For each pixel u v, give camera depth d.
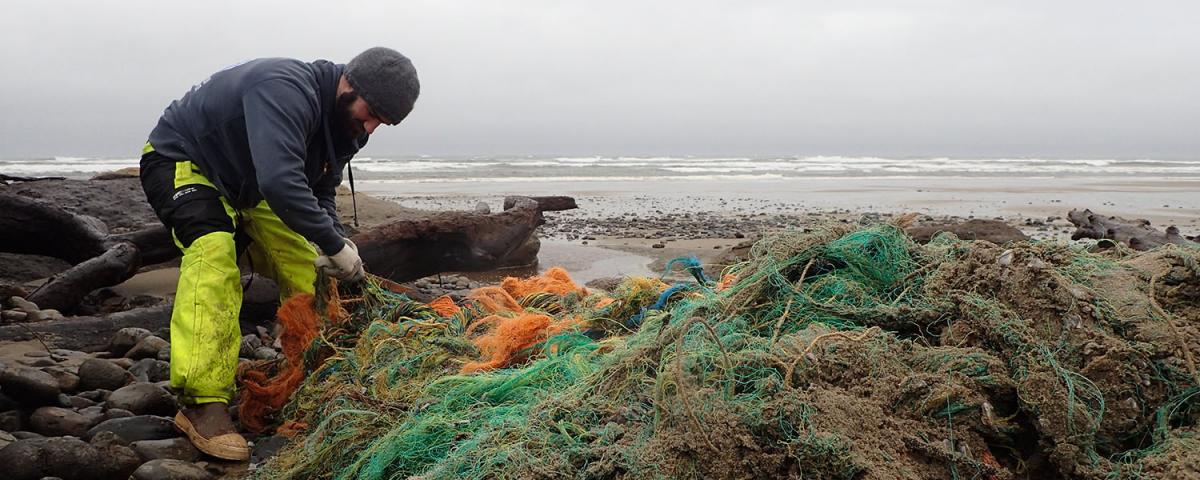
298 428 3.84
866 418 2.68
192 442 3.60
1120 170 54.56
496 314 4.52
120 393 4.06
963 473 2.55
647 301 4.26
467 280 8.70
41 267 7.98
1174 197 26.23
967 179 40.09
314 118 3.95
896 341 3.12
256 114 3.73
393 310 4.36
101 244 6.83
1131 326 2.89
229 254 3.80
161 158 3.96
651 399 2.93
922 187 31.97
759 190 29.36
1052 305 2.95
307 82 3.93
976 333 3.06
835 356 2.99
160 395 4.07
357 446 3.25
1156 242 5.69
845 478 2.45
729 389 2.84
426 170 43.97
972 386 2.79
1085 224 6.37
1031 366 2.77
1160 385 2.75
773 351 3.02
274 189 3.65
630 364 3.16
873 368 2.94
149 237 7.05
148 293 7.48
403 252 7.49
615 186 31.58
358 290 4.39
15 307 5.77
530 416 3.02
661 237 13.26
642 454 2.62
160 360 4.89
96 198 10.25
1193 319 3.01
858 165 60.78
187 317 3.63
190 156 3.89
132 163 46.38
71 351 4.98
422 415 3.23
